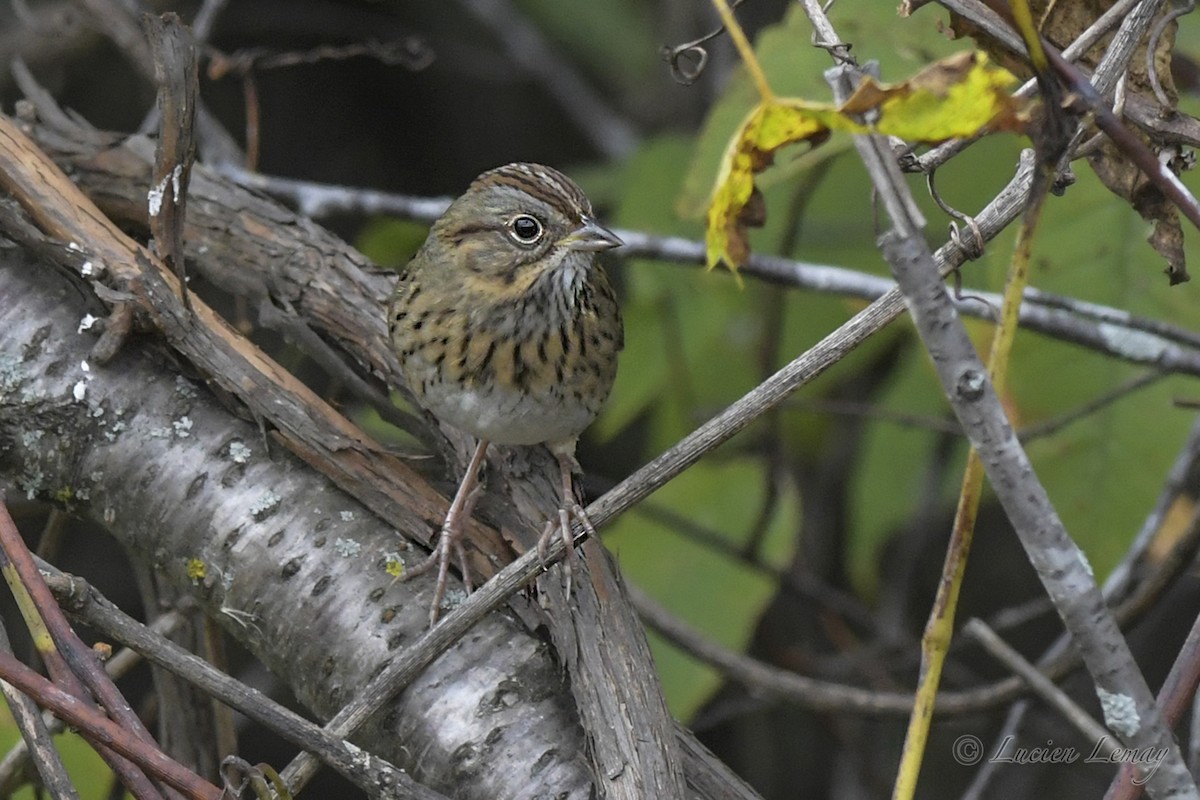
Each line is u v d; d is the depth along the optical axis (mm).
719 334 11844
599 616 6672
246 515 7086
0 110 8758
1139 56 6406
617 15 15039
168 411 7309
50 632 5750
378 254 11750
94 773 7594
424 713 6531
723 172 4516
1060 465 9844
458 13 16391
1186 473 9688
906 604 13430
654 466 6082
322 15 15680
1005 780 13398
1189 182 8969
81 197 7785
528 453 8305
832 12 8828
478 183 8680
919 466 12000
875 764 13641
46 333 7402
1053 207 9359
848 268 11609
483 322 8078
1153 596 8609
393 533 7172
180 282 7359
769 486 11117
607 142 15508
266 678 13281
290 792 5766
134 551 7367
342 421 7379
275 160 15633
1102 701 4633
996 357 4723
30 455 7379
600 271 8641
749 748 14711
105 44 13938
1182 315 9359
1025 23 4488
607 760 6207
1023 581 15477
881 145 4480
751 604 10609
